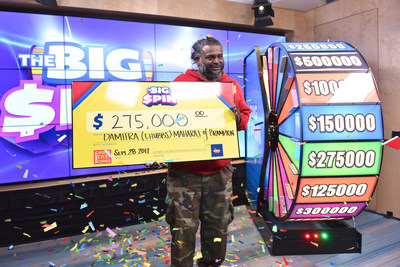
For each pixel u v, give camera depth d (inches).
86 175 120.4
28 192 109.6
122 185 121.6
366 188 90.7
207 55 66.0
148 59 127.9
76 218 116.4
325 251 96.3
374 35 129.0
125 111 63.0
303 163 86.0
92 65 119.3
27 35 109.7
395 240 103.7
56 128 114.7
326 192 90.0
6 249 105.0
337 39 144.5
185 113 65.4
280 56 106.6
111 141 61.4
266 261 91.9
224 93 67.8
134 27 124.9
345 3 139.6
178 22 134.0
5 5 107.7
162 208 129.6
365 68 91.7
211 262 73.0
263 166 110.4
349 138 86.4
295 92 92.1
